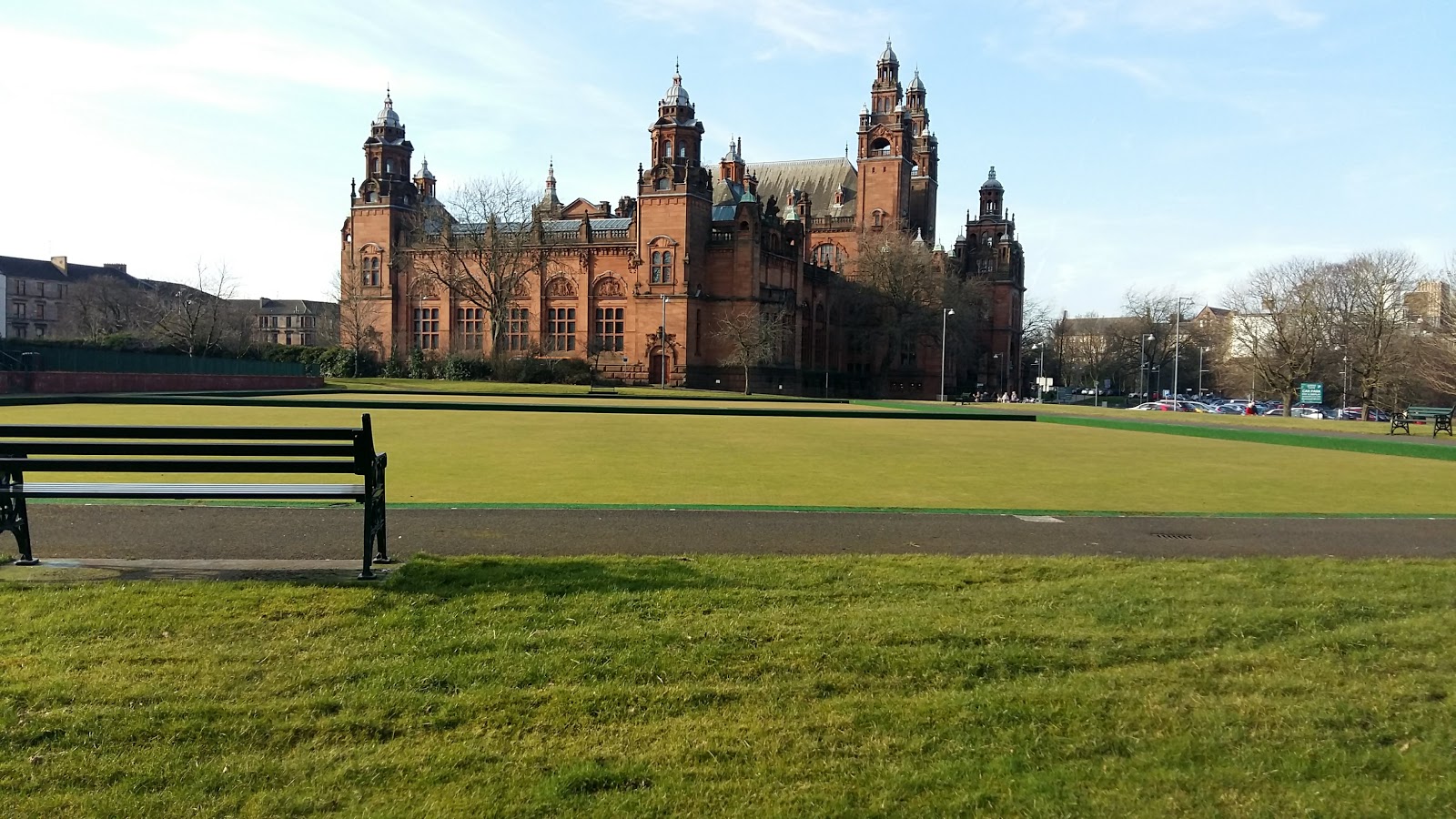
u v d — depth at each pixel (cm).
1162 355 12938
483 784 441
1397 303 7419
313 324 15338
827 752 477
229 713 500
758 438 2794
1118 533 1096
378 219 9388
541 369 8200
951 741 489
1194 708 529
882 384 10544
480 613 656
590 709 516
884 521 1138
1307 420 5112
